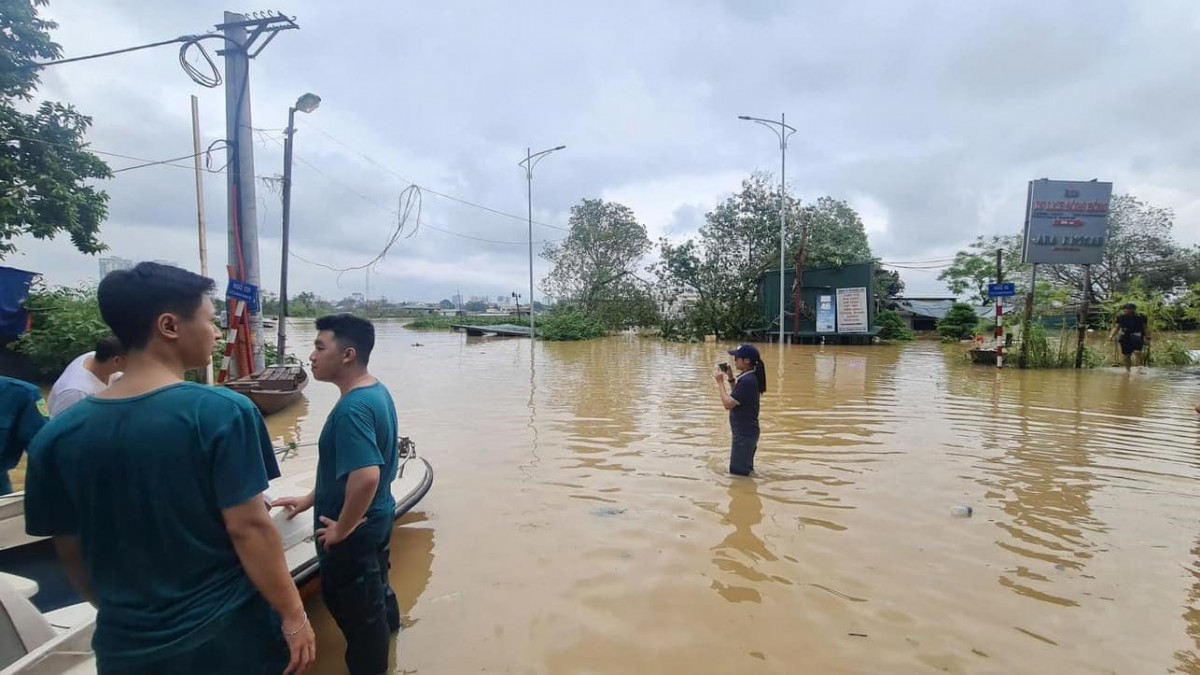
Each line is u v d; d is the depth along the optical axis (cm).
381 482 312
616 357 2198
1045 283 2105
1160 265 3338
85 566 200
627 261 4069
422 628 365
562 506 565
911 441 812
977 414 1006
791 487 616
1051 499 582
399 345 3019
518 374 1633
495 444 803
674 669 326
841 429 888
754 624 369
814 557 457
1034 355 1706
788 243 3069
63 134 1260
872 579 423
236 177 1209
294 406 1141
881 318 3241
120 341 199
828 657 336
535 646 347
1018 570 436
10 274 1295
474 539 492
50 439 188
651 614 380
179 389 194
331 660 339
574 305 4003
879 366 1802
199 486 190
